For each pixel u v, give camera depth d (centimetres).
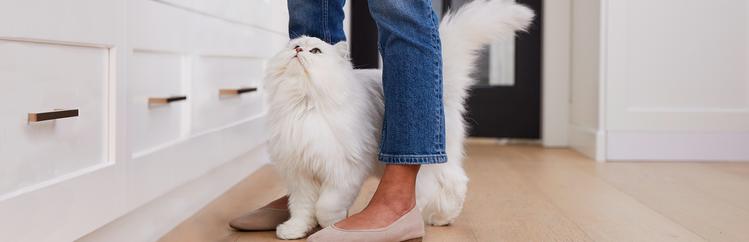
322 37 129
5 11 80
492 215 147
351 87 117
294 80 113
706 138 251
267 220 129
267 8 214
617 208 156
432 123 114
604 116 253
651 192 179
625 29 252
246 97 191
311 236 110
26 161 86
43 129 89
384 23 114
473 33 129
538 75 313
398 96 113
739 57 249
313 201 122
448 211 132
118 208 109
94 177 101
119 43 109
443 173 129
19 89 84
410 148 113
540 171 221
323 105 113
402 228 115
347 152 114
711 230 134
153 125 127
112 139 108
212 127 160
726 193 178
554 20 301
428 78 113
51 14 89
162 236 127
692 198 170
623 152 253
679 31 250
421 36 112
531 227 136
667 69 252
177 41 136
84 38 98
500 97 317
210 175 164
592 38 264
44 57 90
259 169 218
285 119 115
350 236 110
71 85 97
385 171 118
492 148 293
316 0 128
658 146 253
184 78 143
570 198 169
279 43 236
